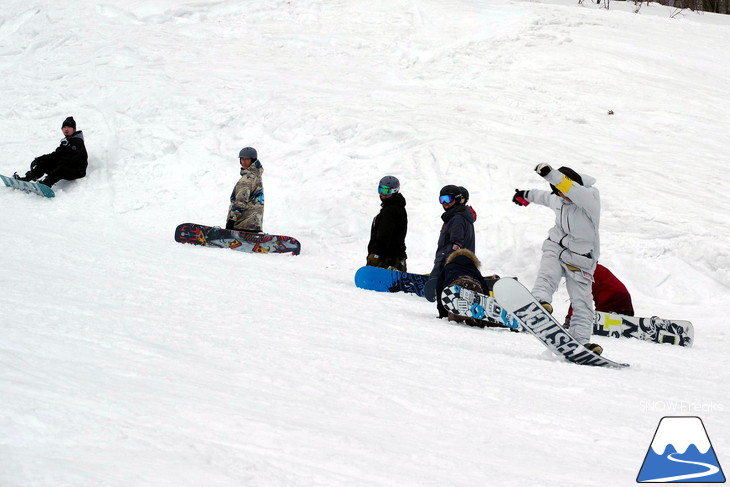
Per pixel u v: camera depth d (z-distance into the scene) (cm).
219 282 1249
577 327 968
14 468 371
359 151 2062
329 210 1886
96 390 535
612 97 2400
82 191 2088
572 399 695
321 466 443
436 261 1333
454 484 438
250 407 552
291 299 1164
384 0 3259
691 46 2948
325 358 766
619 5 3944
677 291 1524
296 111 2272
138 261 1398
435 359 829
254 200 1739
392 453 482
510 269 1622
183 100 2419
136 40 2922
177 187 2092
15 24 3284
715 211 1705
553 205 981
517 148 2000
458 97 2386
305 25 3089
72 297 974
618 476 479
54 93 2583
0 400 470
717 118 2294
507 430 576
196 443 447
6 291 966
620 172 1891
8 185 2075
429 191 1878
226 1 3275
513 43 2814
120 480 374
